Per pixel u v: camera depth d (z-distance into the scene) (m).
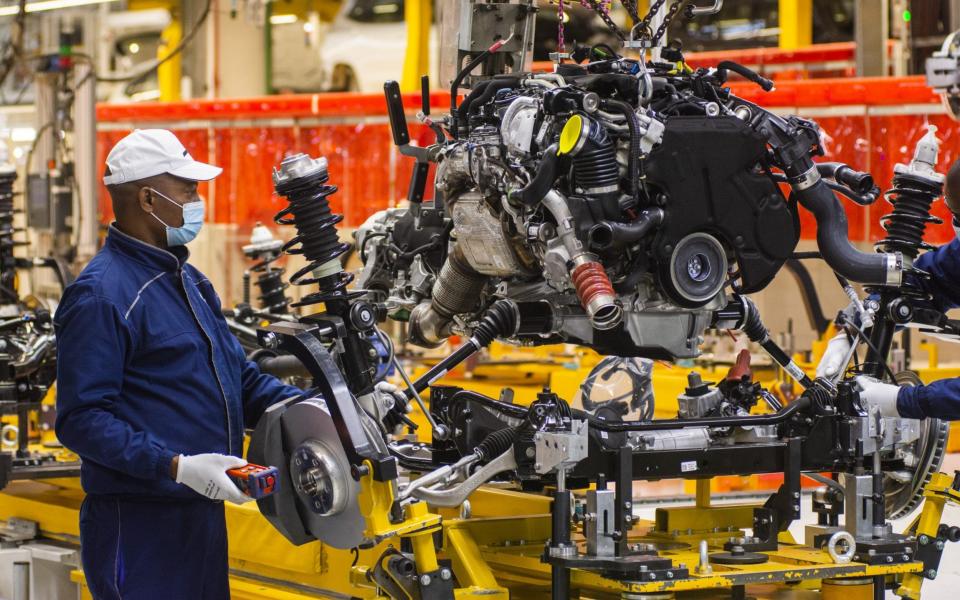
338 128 11.49
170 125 12.61
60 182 11.26
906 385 3.79
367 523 3.15
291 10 15.38
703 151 3.32
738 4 12.88
